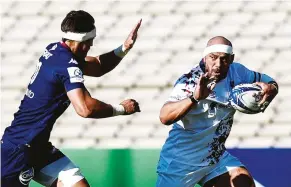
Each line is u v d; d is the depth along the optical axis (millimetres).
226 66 16938
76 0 32250
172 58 31031
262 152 22391
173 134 18000
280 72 30516
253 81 18234
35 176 18156
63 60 17062
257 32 31125
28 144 17312
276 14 31422
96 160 22734
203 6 31719
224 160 18391
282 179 22328
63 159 18203
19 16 32312
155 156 22531
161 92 30578
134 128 30203
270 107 30078
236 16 31484
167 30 31453
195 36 31266
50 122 17406
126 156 22625
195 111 17375
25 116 17359
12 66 31688
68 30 17172
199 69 17344
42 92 17172
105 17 31812
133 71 30938
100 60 19344
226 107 17578
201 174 18344
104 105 16719
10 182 17531
